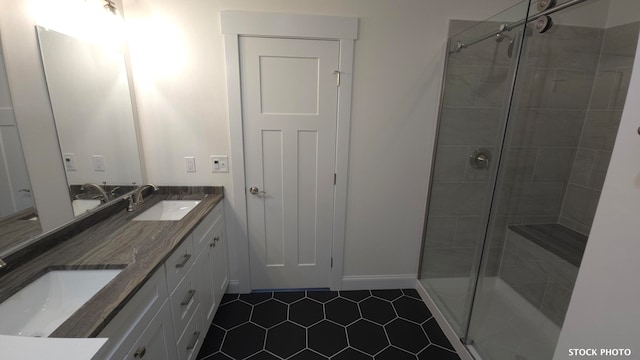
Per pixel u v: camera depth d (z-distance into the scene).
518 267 2.07
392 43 1.88
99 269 1.06
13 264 1.02
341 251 2.23
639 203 0.68
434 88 1.97
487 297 1.98
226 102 1.90
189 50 1.81
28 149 1.11
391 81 1.94
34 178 1.13
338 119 1.96
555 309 1.82
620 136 0.73
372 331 1.88
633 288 0.70
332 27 1.81
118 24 1.68
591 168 1.99
